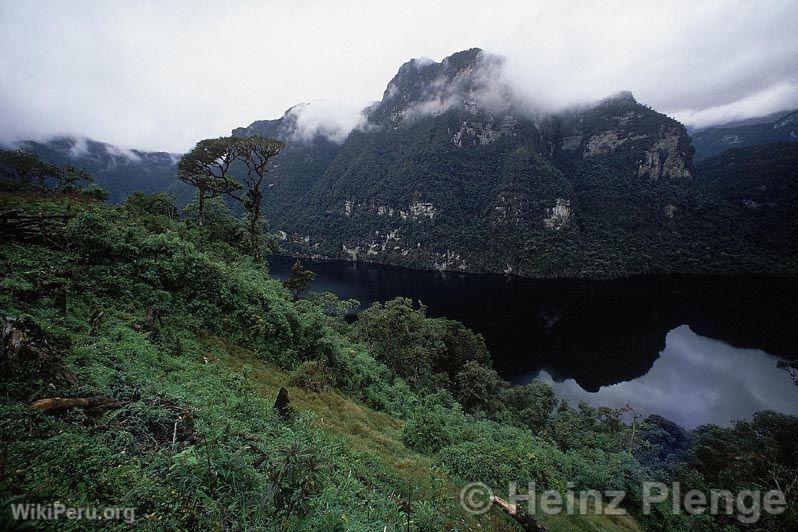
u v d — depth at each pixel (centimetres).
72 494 334
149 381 639
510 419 2736
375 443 1016
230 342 1289
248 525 393
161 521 345
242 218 3541
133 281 1180
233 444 538
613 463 1331
